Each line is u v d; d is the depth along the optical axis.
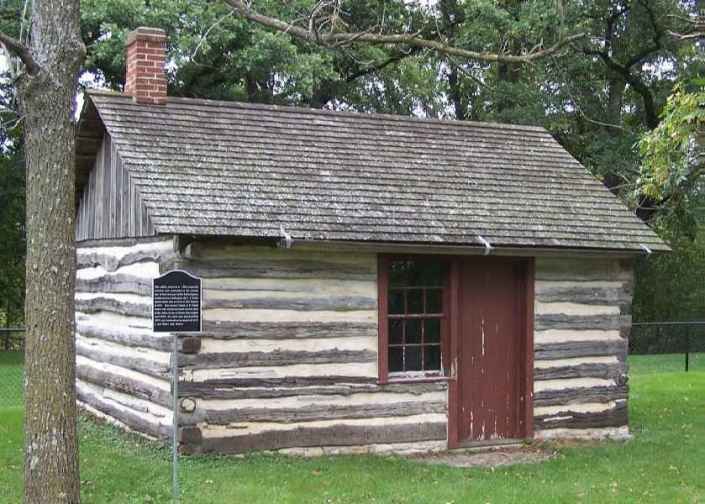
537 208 10.94
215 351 8.99
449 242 9.63
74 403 6.67
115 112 10.20
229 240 8.95
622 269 11.16
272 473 8.34
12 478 8.11
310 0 15.22
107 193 11.22
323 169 10.36
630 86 24.80
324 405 9.45
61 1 6.55
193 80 20.95
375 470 8.70
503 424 10.52
